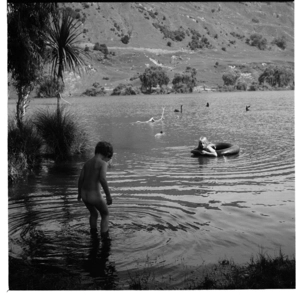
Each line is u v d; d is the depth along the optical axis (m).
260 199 7.76
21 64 11.08
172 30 199.38
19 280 4.48
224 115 31.34
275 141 16.11
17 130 12.02
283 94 73.12
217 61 148.00
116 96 97.44
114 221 6.52
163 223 6.40
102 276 4.61
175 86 107.38
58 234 5.96
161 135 19.31
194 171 10.60
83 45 150.38
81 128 14.95
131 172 10.61
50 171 10.92
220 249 5.33
